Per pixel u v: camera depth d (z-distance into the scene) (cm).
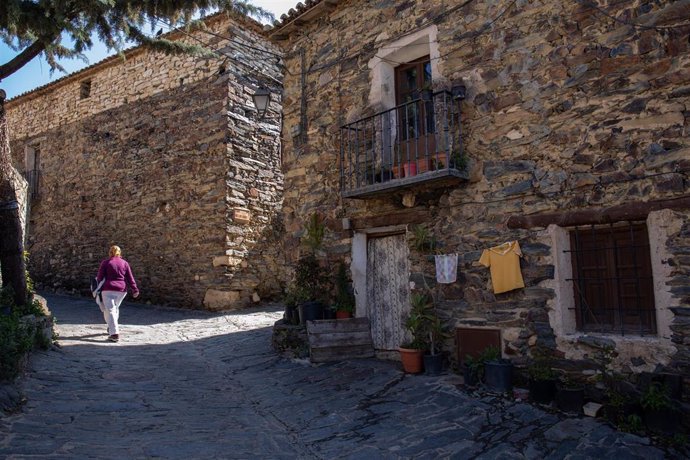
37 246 1633
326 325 699
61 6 646
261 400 567
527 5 577
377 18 743
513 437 421
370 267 743
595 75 519
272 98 1353
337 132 786
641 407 430
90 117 1520
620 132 497
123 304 1323
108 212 1437
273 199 1330
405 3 707
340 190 765
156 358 731
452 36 644
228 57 1178
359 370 635
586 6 530
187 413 500
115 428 438
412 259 666
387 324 718
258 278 1266
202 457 394
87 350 734
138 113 1406
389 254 726
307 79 841
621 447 393
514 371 546
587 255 527
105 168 1461
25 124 1723
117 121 1451
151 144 1362
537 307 541
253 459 401
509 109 583
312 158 818
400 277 709
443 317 625
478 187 604
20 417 432
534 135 559
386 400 529
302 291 774
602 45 516
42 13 646
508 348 558
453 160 604
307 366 678
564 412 465
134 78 1431
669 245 457
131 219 1380
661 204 464
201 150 1259
